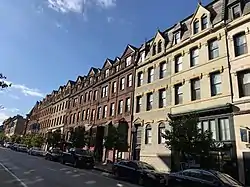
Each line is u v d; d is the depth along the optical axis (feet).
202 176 36.22
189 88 73.15
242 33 62.28
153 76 91.71
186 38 79.20
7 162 75.15
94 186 41.37
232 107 59.00
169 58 84.99
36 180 43.16
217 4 73.26
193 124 53.21
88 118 137.18
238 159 54.75
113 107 114.42
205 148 50.67
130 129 95.45
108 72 129.08
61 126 177.47
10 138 309.01
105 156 108.06
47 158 108.17
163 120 80.33
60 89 208.44
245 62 59.26
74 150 86.12
